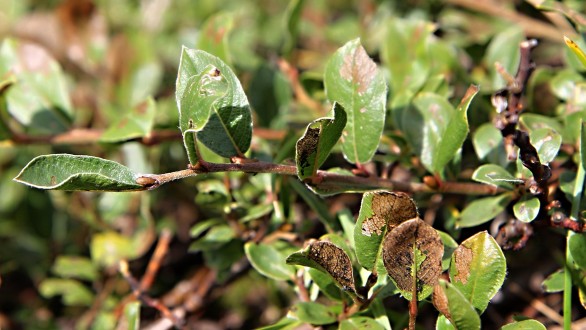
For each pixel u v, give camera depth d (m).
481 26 0.44
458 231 0.34
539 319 0.37
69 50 0.49
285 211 0.35
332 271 0.31
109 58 0.45
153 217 0.43
